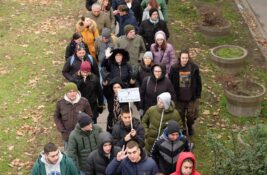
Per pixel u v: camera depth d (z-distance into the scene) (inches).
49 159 302.8
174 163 336.2
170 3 780.6
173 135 329.7
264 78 574.6
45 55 609.0
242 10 766.5
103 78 427.5
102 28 541.0
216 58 581.0
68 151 337.7
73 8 753.0
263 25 722.8
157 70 399.9
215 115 495.8
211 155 434.0
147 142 380.5
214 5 773.3
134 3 579.8
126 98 356.5
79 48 434.9
